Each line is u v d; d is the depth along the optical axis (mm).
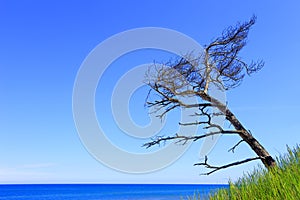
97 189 159250
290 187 5113
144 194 119875
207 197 6176
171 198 91625
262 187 5855
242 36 14875
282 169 6758
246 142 13297
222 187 6418
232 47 14727
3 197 124938
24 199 118812
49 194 132750
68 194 130500
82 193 135500
